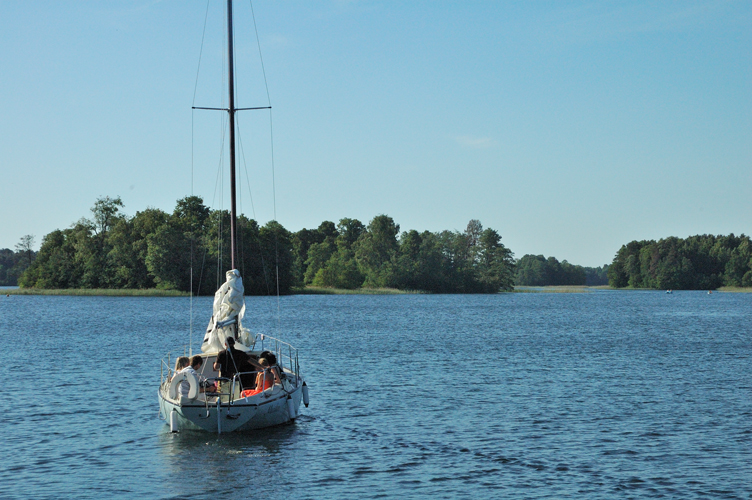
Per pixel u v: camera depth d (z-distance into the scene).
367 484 20.67
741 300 183.75
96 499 19.50
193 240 164.75
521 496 19.64
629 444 24.98
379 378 39.81
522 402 32.66
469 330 77.12
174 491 20.14
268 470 21.97
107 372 42.19
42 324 84.00
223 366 25.33
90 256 176.38
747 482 20.69
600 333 74.25
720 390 36.12
